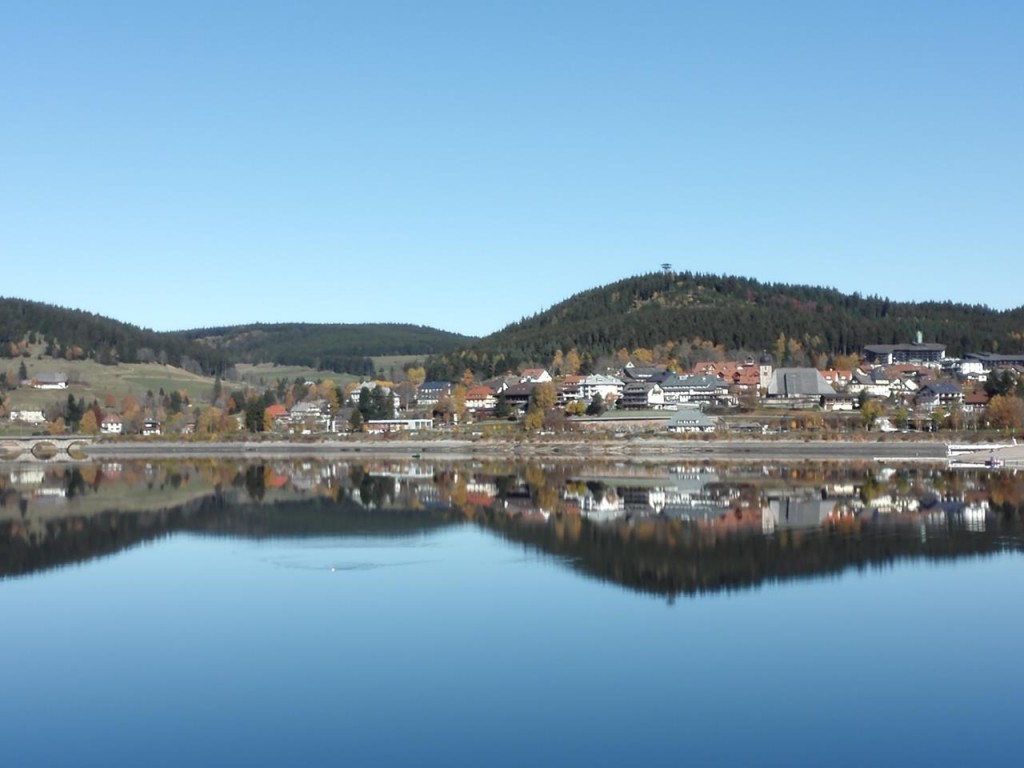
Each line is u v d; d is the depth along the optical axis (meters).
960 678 48.75
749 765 39.53
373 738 42.44
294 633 57.78
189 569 76.94
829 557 77.00
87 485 152.75
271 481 157.12
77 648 55.75
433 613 61.53
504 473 170.00
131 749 41.94
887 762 39.72
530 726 43.44
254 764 40.16
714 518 99.31
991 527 90.62
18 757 41.34
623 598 64.50
